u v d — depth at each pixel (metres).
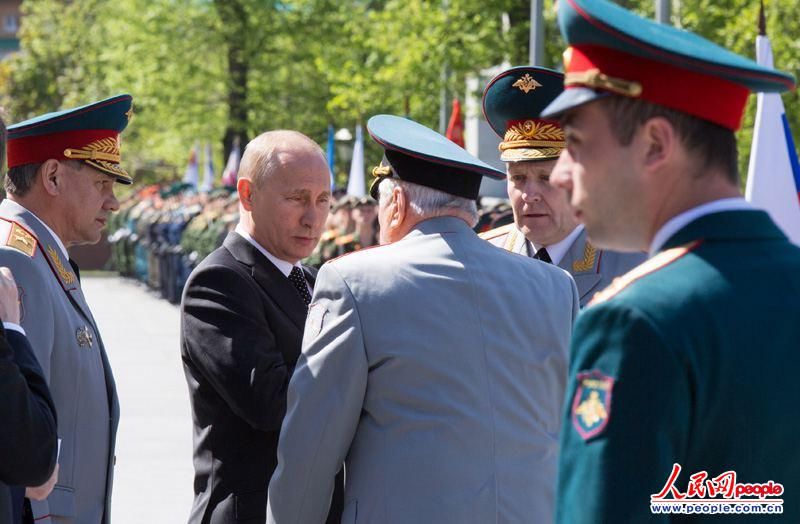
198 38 40.47
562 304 4.34
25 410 3.43
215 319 4.96
